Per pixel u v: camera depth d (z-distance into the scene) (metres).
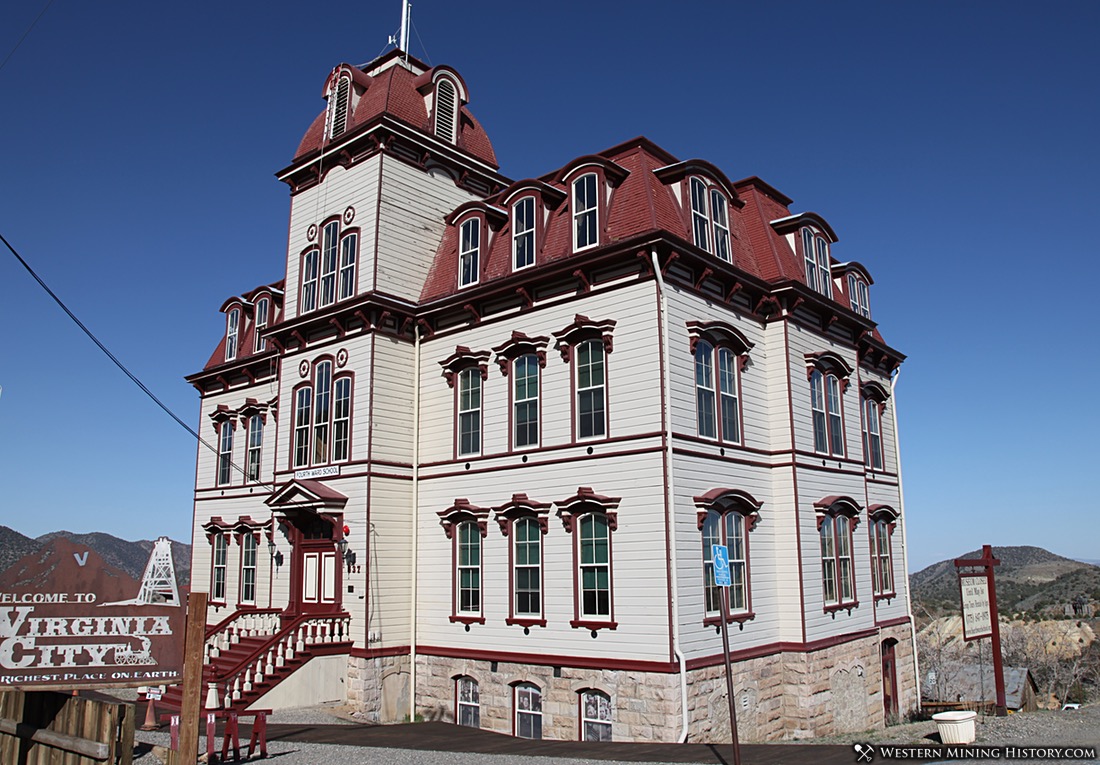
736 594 21.67
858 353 29.53
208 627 27.69
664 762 14.98
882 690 26.89
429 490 25.45
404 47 30.64
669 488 19.94
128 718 10.15
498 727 22.27
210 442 35.12
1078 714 20.03
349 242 27.59
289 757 15.86
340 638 23.94
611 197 22.97
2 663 9.23
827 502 24.59
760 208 26.58
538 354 23.12
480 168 30.22
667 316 20.94
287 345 28.95
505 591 22.83
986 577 23.98
